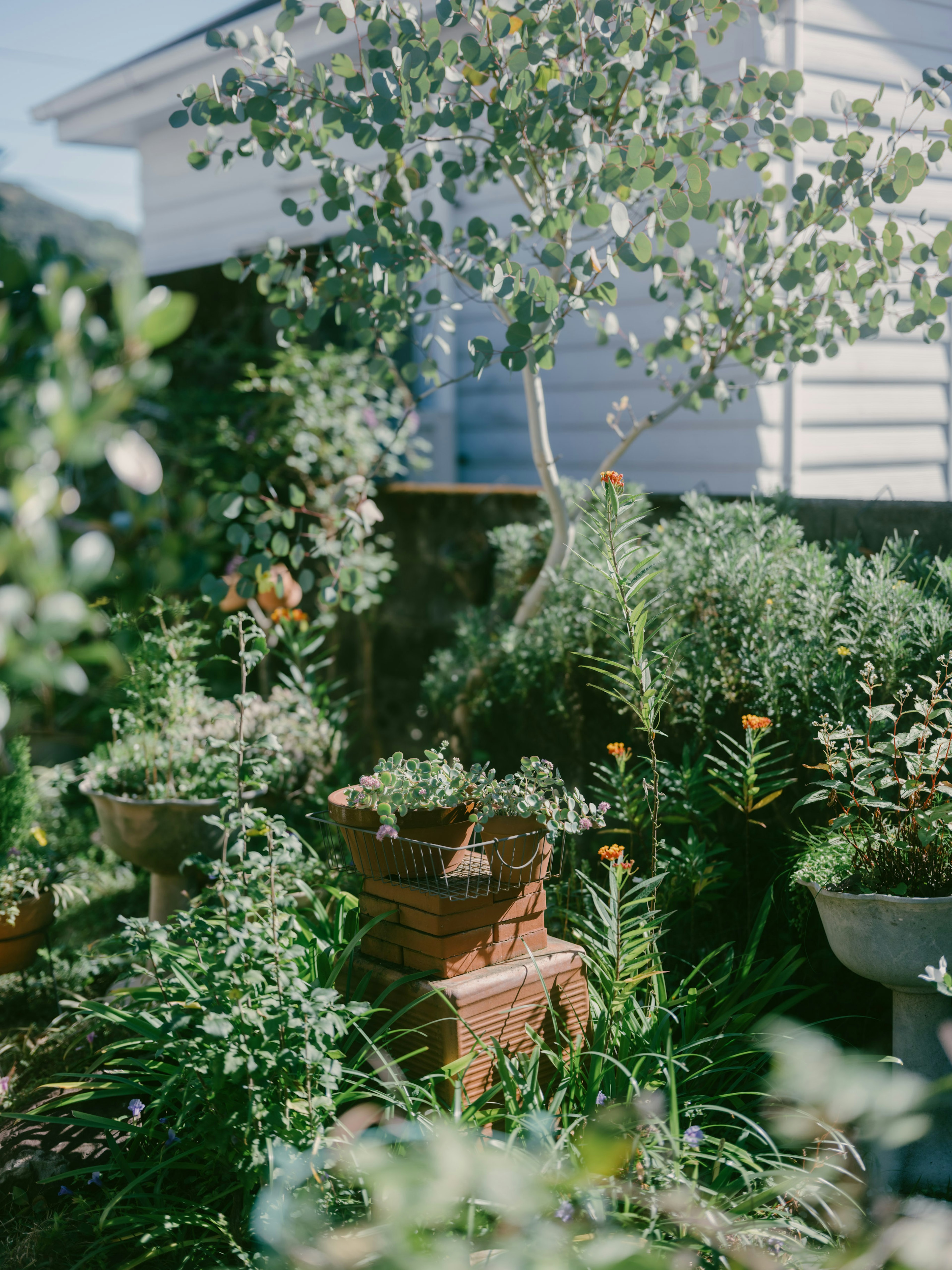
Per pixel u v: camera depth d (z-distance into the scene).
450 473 6.73
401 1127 2.60
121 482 1.36
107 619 4.35
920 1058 2.74
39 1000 4.00
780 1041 2.93
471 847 3.03
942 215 5.60
